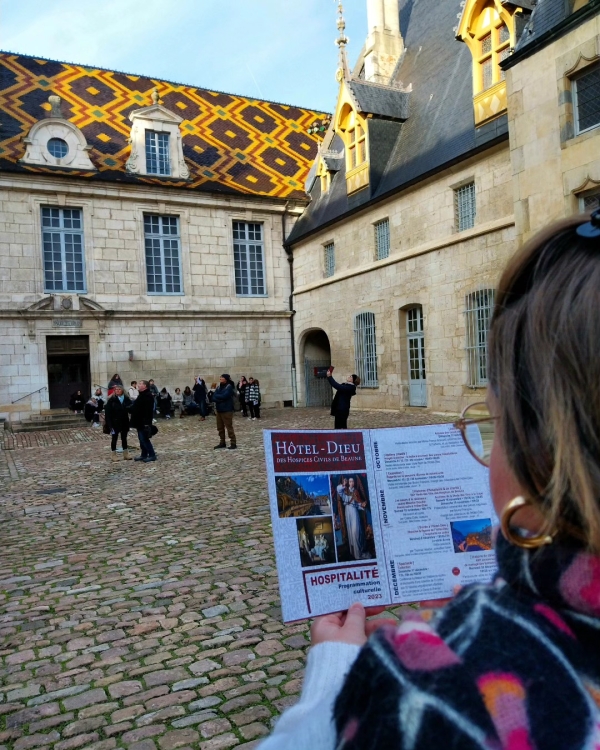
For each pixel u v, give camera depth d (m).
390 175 21.25
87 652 4.05
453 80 20.16
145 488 10.03
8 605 4.96
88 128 26.52
